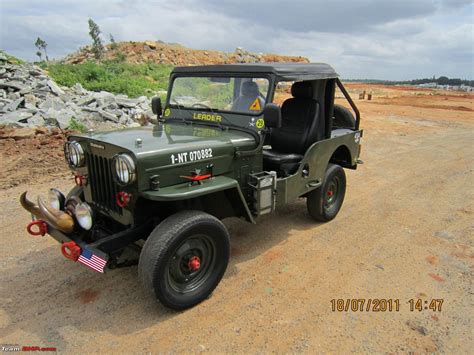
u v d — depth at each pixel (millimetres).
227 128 4051
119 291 3521
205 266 3379
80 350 2814
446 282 3768
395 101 26719
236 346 2875
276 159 4355
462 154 9609
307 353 2816
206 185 3268
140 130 3838
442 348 2891
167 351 2816
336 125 5773
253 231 4855
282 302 3412
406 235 4812
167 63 37844
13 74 11672
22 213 5117
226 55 44812
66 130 9023
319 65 4559
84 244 3109
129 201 3096
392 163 8539
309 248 4426
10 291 3488
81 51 39688
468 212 5613
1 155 7438
